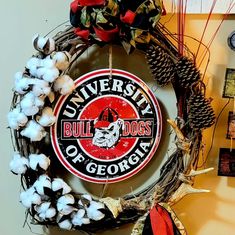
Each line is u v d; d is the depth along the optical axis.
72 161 1.01
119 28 0.93
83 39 0.97
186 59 0.98
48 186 0.97
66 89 0.96
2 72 1.06
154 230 0.99
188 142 1.00
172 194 1.02
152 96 1.01
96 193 1.06
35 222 1.04
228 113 1.08
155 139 1.02
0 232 1.10
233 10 1.04
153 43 0.98
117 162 1.02
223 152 1.09
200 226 1.11
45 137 1.00
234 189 1.11
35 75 0.94
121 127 1.01
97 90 1.00
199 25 1.06
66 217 0.99
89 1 0.92
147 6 0.93
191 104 0.99
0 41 1.05
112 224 1.05
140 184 1.06
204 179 1.10
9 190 1.09
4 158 1.08
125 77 1.00
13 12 1.04
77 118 1.00
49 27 1.05
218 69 1.07
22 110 0.94
